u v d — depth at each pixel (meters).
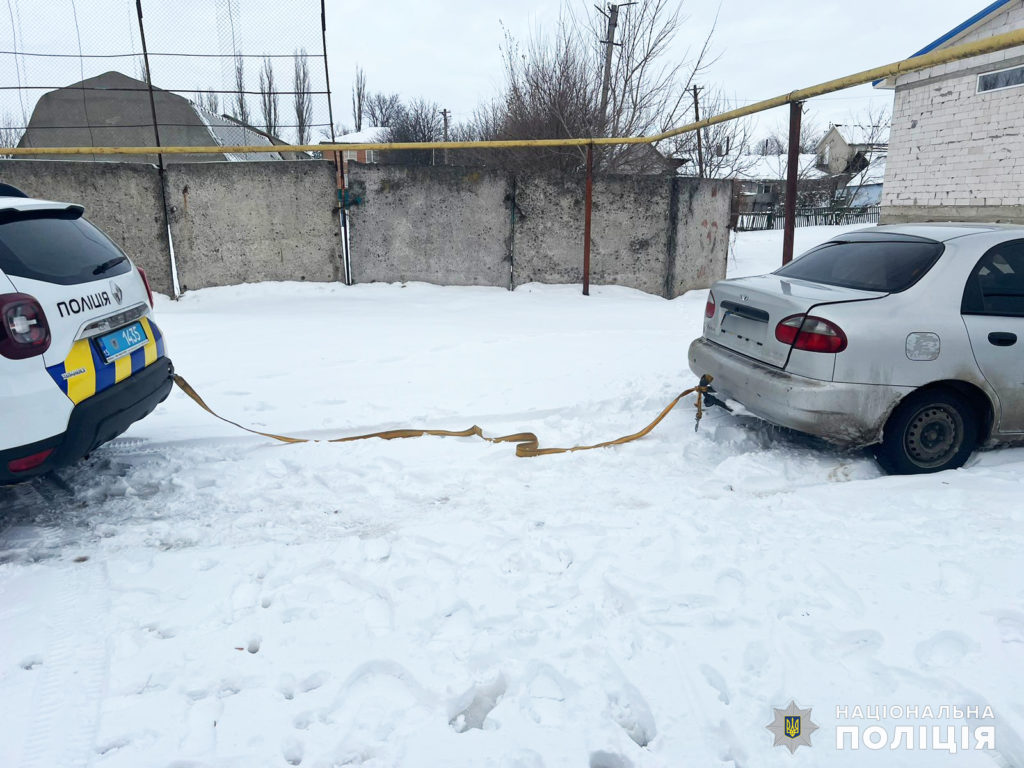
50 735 2.23
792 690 2.39
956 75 13.42
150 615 2.86
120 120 18.08
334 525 3.69
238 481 4.25
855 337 3.93
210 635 2.73
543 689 2.44
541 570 3.16
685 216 11.26
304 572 3.18
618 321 8.99
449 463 4.49
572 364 6.70
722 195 11.99
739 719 2.28
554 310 9.74
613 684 2.45
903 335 3.97
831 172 44.25
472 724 2.32
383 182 10.70
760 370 4.32
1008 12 12.48
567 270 11.30
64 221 3.74
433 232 10.97
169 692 2.42
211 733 2.24
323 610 2.89
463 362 6.81
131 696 2.40
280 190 10.51
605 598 2.93
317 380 6.28
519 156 14.49
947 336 4.02
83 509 3.87
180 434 5.00
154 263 10.23
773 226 32.78
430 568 3.19
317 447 4.77
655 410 5.47
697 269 11.85
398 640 2.69
